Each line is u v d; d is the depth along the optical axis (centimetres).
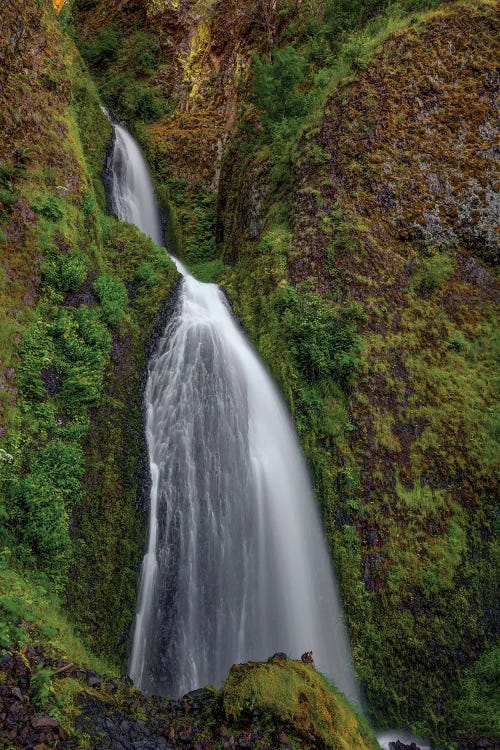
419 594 1059
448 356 1361
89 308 1109
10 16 1251
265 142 1862
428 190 1515
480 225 1503
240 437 1214
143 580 961
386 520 1112
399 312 1373
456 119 1579
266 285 1437
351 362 1231
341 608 1036
